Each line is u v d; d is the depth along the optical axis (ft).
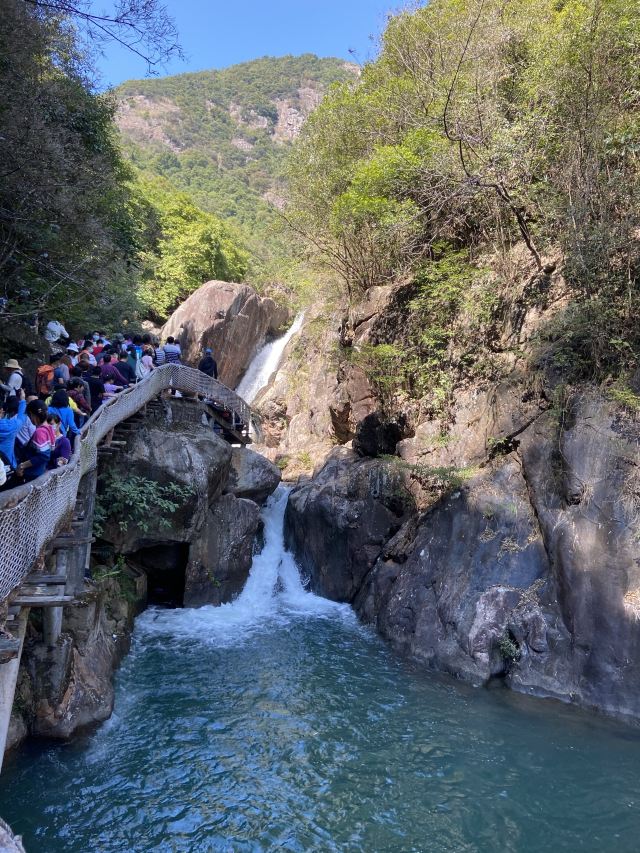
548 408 38.96
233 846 22.81
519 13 51.19
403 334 55.52
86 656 30.94
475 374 47.21
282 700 33.27
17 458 24.26
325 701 33.24
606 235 38.22
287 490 59.36
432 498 45.37
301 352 87.30
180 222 117.60
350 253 62.80
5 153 37.63
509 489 38.96
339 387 65.77
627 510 33.47
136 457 43.29
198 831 23.45
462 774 27.25
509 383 41.68
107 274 51.70
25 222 41.73
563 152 41.60
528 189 43.52
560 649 33.88
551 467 37.09
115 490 41.88
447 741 29.71
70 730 27.58
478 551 38.34
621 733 30.27
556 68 41.11
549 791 26.16
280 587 50.39
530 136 42.55
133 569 44.32
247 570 49.11
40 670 27.71
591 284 39.55
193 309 95.91
